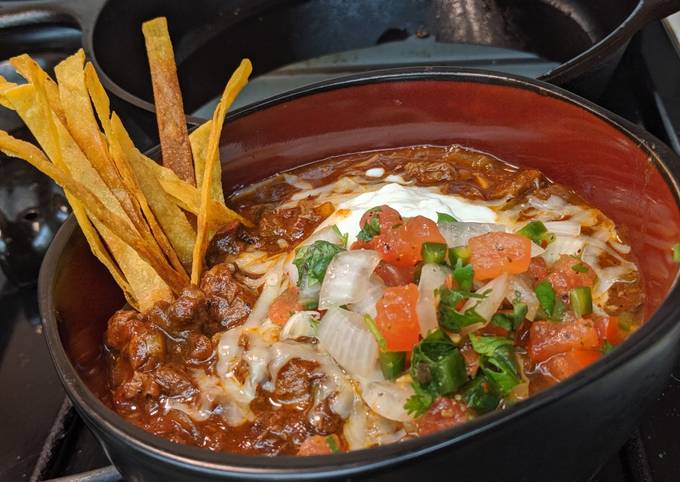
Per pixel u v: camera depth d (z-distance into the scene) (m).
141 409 0.32
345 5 0.52
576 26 0.48
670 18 0.46
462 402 0.29
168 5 0.50
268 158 0.38
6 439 0.37
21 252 0.41
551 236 0.33
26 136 0.42
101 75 0.41
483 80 0.36
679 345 0.28
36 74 0.32
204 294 0.33
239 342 0.32
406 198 0.35
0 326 0.42
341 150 0.39
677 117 0.43
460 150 0.38
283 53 0.50
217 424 0.31
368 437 0.29
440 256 0.31
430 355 0.29
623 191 0.34
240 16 0.52
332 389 0.30
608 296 0.32
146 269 0.33
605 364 0.26
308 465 0.26
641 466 0.33
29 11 0.46
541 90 0.35
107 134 0.34
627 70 0.47
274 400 0.31
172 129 0.36
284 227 0.36
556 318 0.31
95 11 0.46
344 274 0.31
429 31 0.50
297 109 0.37
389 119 0.38
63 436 0.36
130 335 0.33
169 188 0.35
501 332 0.30
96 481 0.33
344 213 0.36
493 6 0.50
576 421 0.27
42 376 0.39
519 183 0.36
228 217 0.36
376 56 0.49
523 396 0.29
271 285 0.34
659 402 0.34
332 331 0.30
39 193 0.41
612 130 0.33
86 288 0.34
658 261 0.31
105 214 0.32
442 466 0.26
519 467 0.27
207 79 0.49
